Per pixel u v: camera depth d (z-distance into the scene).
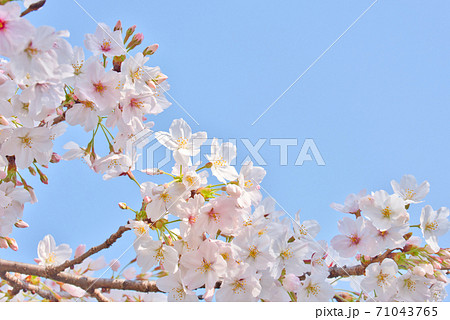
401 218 1.85
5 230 1.85
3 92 1.64
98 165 1.90
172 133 1.79
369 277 1.86
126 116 1.80
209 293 1.65
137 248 1.72
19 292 1.83
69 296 1.84
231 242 1.74
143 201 1.76
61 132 1.98
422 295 1.84
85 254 1.81
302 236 1.94
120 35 1.76
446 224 1.87
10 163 1.88
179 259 1.73
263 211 1.80
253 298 1.75
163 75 1.86
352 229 1.97
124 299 1.90
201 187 1.68
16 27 1.40
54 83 1.59
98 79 1.71
